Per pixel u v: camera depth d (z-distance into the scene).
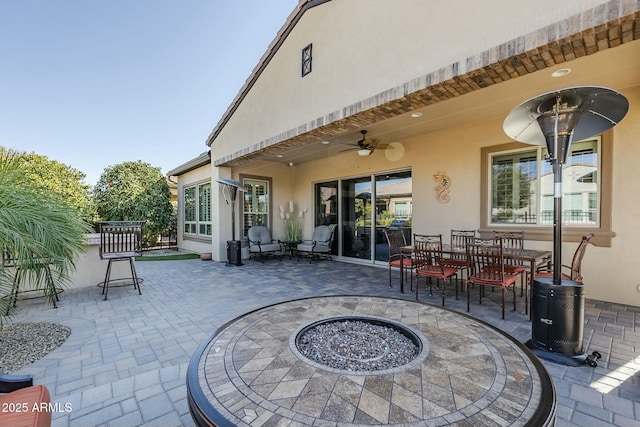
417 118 5.10
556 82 3.69
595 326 3.29
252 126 6.59
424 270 4.35
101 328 3.41
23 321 3.64
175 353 2.80
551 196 4.71
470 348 1.75
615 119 2.66
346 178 8.05
